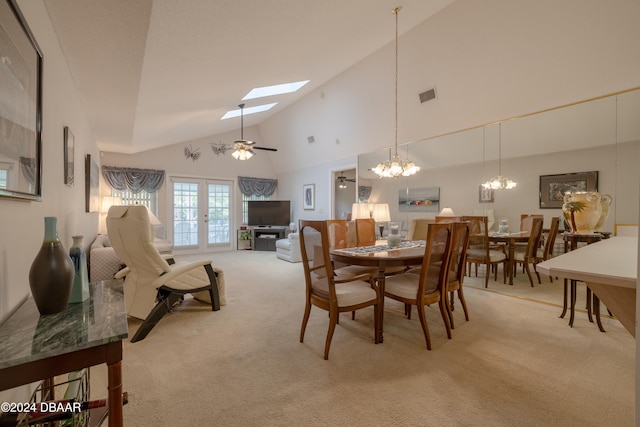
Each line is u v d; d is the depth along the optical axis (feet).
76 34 5.92
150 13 5.24
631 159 9.12
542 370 5.98
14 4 3.47
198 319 8.96
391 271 9.82
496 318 8.94
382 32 11.01
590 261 3.35
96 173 14.55
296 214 25.98
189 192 23.70
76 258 4.09
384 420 4.57
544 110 10.74
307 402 5.01
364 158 19.17
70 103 7.64
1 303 3.36
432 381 5.60
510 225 12.07
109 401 3.04
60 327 3.21
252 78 11.49
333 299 6.53
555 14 8.61
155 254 8.11
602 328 7.95
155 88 9.66
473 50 10.66
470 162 13.28
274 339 7.53
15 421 2.78
